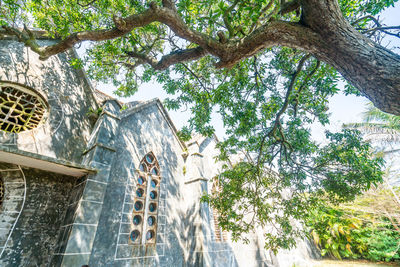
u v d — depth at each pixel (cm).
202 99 784
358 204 1794
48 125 735
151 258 782
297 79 697
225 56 390
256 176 796
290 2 401
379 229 1745
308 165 745
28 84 731
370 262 1794
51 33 793
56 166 616
